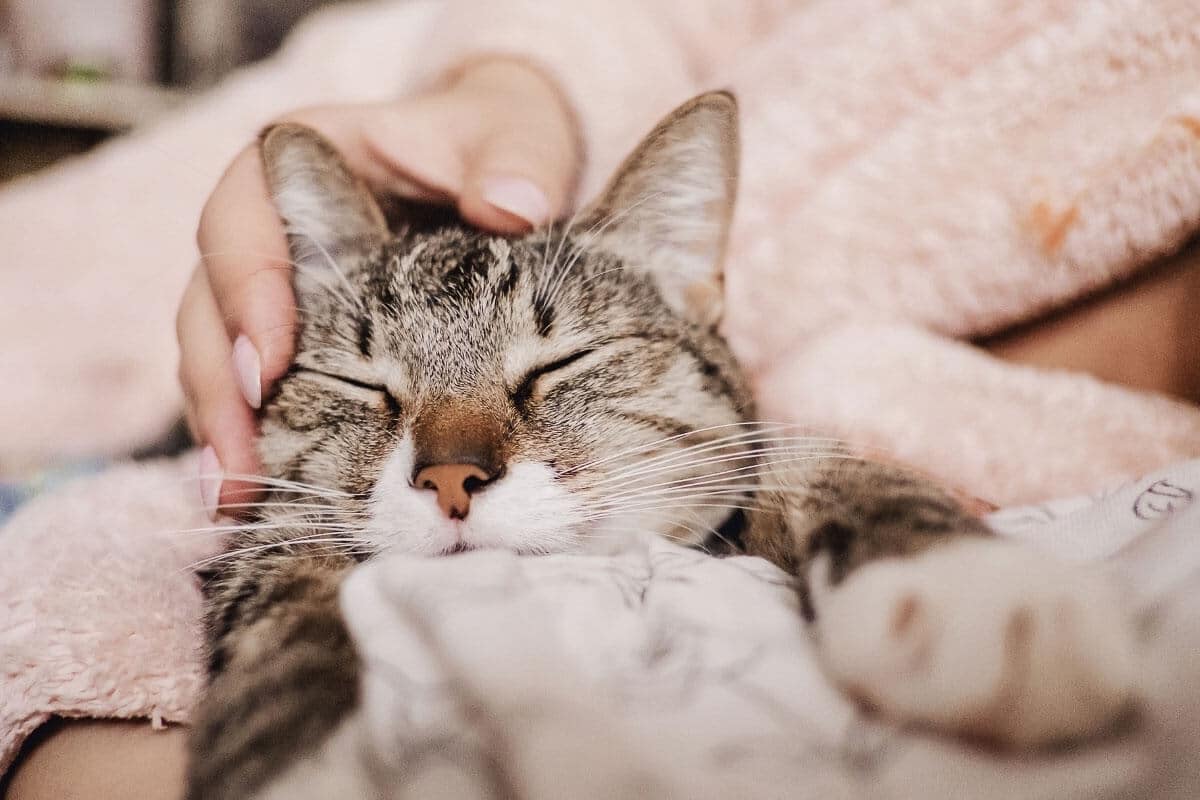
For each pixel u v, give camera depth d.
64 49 0.75
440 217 0.31
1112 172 0.31
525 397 0.27
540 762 0.17
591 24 0.39
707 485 0.27
